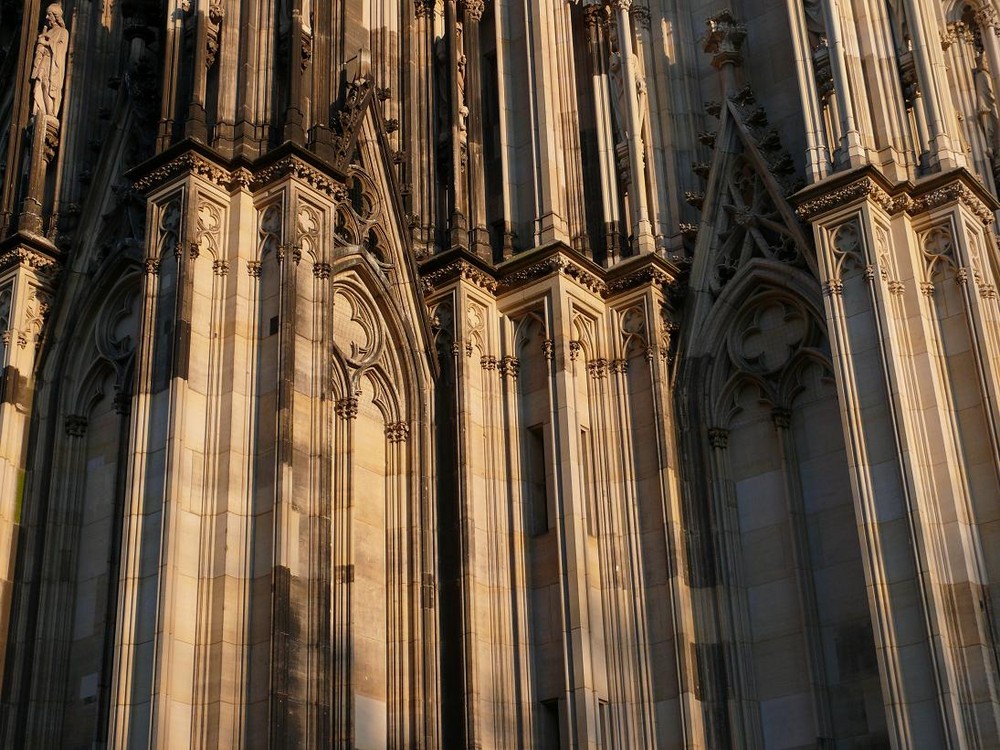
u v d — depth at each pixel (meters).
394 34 30.97
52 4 30.80
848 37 27.73
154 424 22.53
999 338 25.36
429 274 28.38
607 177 29.75
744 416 27.73
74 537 25.59
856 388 24.84
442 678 25.25
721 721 25.45
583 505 26.39
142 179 24.44
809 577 26.09
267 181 24.34
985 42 35.09
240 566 21.75
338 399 26.02
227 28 25.56
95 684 24.06
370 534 25.83
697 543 26.83
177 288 23.11
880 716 24.64
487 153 30.56
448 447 26.88
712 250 28.84
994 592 23.38
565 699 24.94
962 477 24.22
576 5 31.94
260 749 20.50
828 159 27.00
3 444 25.97
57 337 27.08
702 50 31.45
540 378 27.61
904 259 25.70
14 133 29.38
